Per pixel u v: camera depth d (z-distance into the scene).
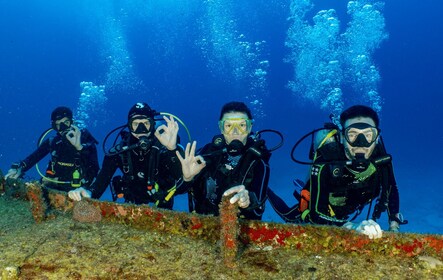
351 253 2.12
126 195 3.88
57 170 5.01
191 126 47.88
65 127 4.80
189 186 3.16
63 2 56.91
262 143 3.14
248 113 3.24
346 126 2.99
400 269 1.99
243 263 2.05
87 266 2.00
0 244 2.21
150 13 48.22
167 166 3.56
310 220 3.04
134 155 3.70
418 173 15.49
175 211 2.40
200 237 2.30
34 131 47.72
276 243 2.22
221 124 3.23
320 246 2.16
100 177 3.55
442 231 8.34
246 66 42.44
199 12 38.44
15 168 4.32
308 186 3.28
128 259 2.07
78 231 2.37
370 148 2.96
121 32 49.06
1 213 2.69
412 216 9.37
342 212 3.31
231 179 3.12
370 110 2.96
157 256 2.11
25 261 2.03
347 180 3.11
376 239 2.11
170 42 57.69
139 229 2.41
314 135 3.35
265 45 58.38
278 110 55.25
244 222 2.28
